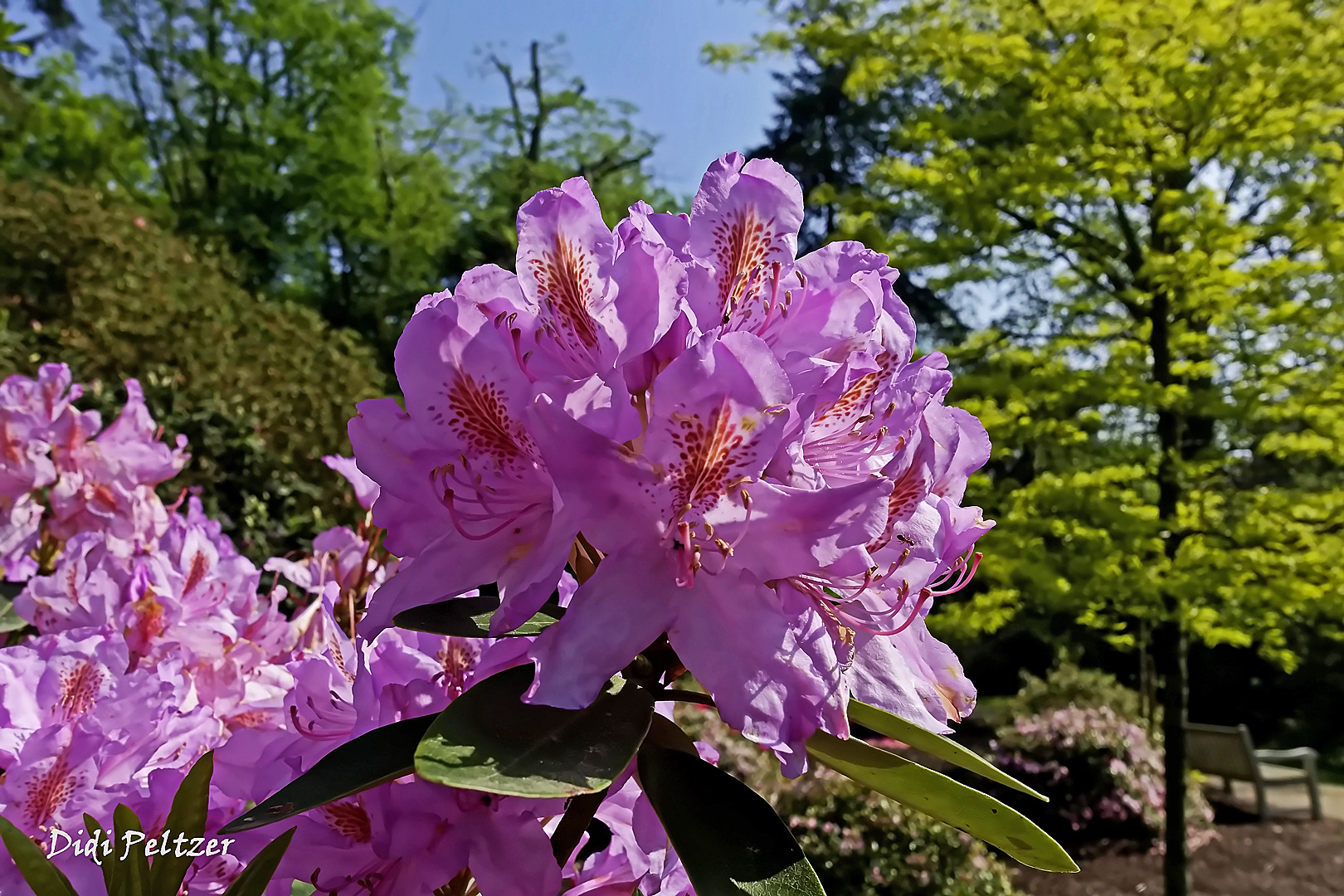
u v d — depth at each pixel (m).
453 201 26.09
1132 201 7.13
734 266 1.08
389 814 1.01
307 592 2.24
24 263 8.34
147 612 1.79
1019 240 8.03
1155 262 6.72
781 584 0.97
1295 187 6.76
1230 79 6.40
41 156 20.12
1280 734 15.62
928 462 1.06
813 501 0.92
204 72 22.25
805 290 1.08
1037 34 7.35
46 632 1.77
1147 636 8.26
